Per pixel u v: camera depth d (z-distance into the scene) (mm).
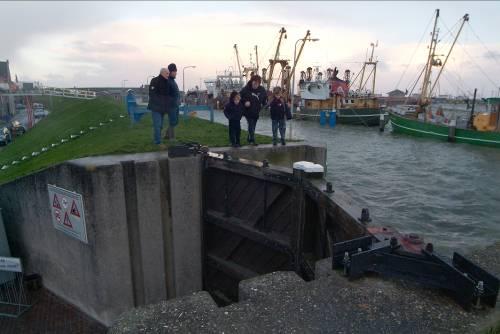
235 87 87500
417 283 3646
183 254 10258
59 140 21594
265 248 9484
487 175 23453
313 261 7664
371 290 3572
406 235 4273
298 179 7898
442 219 15430
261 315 3227
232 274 10023
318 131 50375
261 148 11531
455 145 36406
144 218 9305
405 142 39062
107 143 13336
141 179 9133
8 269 10000
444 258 3639
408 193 19156
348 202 6289
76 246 9117
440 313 3238
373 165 26922
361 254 3719
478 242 13156
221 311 3285
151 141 12391
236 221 9844
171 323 3125
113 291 8930
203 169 10266
